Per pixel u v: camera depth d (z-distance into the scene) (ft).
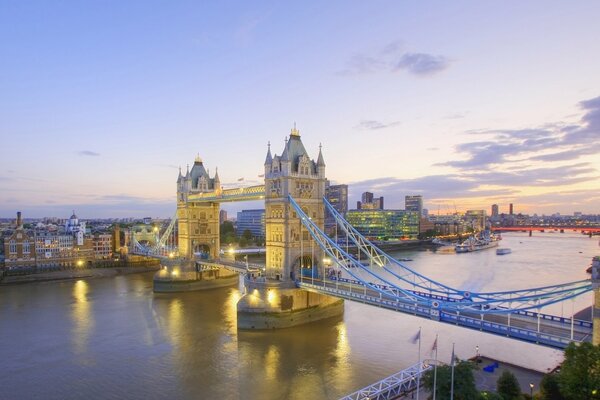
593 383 140.56
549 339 172.35
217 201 450.71
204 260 474.49
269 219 346.54
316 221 349.00
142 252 626.64
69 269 605.31
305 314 314.55
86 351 263.29
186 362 242.78
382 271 606.55
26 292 465.06
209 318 340.59
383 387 189.98
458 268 637.71
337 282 312.91
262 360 242.99
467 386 150.82
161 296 437.99
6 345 275.80
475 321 198.29
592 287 165.07
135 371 231.09
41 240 599.16
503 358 234.79
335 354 249.55
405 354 247.50
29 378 223.71
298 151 345.31
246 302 303.89
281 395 199.21
